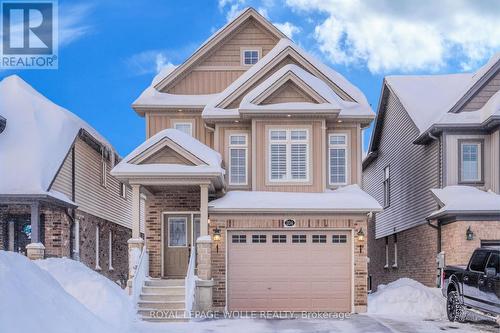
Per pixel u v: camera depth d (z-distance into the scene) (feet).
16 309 30.71
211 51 75.31
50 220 69.62
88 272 53.78
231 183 67.82
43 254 64.59
